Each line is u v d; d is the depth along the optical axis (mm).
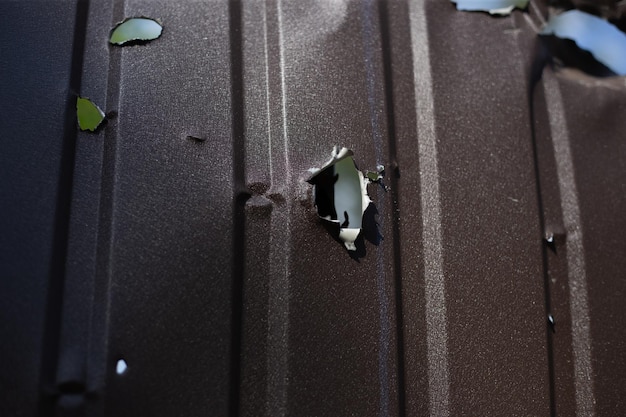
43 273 458
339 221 504
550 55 612
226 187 494
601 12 631
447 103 561
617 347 535
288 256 483
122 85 516
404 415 484
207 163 500
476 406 497
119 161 491
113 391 442
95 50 530
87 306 457
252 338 469
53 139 493
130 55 528
